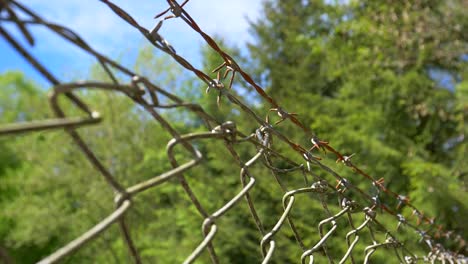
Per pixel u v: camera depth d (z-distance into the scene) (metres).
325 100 12.04
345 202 1.30
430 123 11.87
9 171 14.74
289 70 14.40
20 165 14.97
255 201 9.95
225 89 0.92
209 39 1.02
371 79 11.63
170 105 0.60
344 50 12.15
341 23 12.91
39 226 14.45
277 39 15.96
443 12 10.27
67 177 14.37
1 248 0.36
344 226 5.08
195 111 0.66
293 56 15.22
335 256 7.90
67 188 14.55
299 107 11.68
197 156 0.60
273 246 0.89
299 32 16.08
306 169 1.13
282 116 1.18
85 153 0.47
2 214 14.84
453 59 11.11
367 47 12.18
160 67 15.76
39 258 15.24
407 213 9.84
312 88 14.07
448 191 9.88
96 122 0.42
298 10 16.41
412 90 11.31
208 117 0.71
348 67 11.91
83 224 14.59
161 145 14.67
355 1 12.52
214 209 11.33
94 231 0.43
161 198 14.19
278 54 15.30
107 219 0.45
